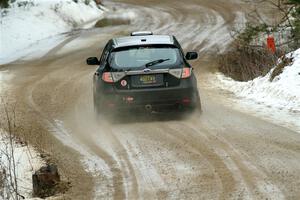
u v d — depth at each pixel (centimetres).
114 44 2716
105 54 2773
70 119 2883
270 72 3331
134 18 7719
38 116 3002
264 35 4609
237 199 1582
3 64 5381
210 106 2988
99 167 1988
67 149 2272
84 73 4541
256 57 4131
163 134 2400
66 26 7306
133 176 1859
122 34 6619
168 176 1833
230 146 2141
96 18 7975
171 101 2584
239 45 4522
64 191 1759
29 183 1900
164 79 2583
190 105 2612
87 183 1819
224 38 5922
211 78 4028
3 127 2770
